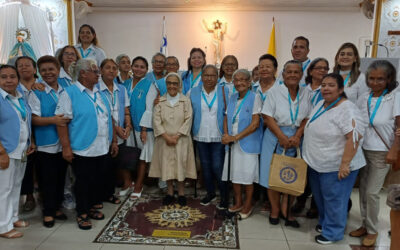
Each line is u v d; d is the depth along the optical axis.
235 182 2.94
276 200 2.88
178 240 2.58
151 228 2.79
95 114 2.68
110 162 3.22
